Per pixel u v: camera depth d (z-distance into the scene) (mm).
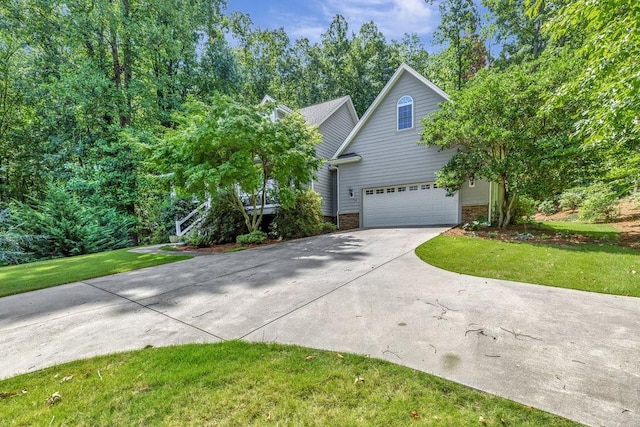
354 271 5312
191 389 2184
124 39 15484
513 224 9445
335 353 2600
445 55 22516
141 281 5566
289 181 11094
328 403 1979
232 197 10398
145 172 15031
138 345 2955
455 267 5301
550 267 5043
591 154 6855
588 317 3152
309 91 29609
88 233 12594
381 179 12914
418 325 3084
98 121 15438
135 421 1889
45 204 12539
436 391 2053
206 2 19438
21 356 2842
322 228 11867
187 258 8008
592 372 2205
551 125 7477
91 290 5133
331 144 16281
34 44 15047
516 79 7711
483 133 8133
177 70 18734
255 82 27578
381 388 2105
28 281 6078
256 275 5477
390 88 12555
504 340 2719
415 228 10633
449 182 9461
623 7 3674
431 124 9797
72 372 2496
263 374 2324
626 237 7172
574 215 11758
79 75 13945
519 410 1850
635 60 3652
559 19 4047
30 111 16172
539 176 7625
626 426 1695
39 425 1884
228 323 3381
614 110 3672
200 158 9250
